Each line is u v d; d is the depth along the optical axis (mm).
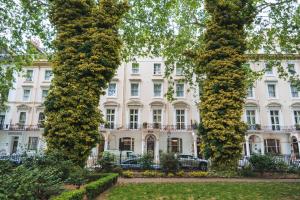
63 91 11625
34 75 34625
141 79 33375
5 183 5633
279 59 18609
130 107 32344
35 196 6117
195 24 18875
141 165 16141
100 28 13055
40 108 33406
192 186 10555
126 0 14219
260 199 8039
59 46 12664
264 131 31156
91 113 11703
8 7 15180
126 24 18078
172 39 18953
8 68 16766
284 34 16828
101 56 12383
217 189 9812
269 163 14664
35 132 32375
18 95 33906
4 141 32125
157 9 17078
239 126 12984
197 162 18719
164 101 32438
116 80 33344
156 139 30391
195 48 18578
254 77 18906
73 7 13219
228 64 13758
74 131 11117
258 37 18375
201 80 17422
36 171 6719
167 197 8383
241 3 15383
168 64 19672
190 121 31703
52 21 13445
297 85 18234
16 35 15664
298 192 9023
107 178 10055
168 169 14758
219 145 12797
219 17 14953
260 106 32469
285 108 32344
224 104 13203
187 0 17719
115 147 30531
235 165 13102
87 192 7520
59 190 6773
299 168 15180
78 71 12086
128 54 18969
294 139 31109
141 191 9438
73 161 10844
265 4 16047
